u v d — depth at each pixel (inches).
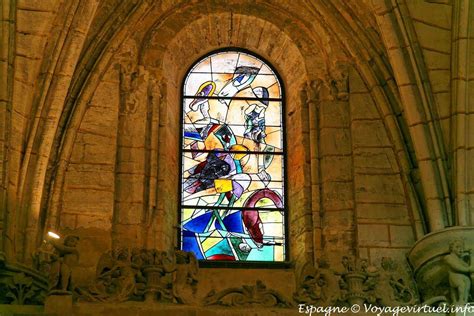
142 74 932.0
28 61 858.1
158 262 776.9
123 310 752.3
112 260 784.3
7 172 831.1
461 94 868.0
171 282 777.6
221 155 943.7
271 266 896.9
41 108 868.6
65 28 877.8
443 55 884.6
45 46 873.5
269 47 980.6
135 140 909.2
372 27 928.3
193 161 939.3
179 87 968.9
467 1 877.8
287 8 963.3
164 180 900.0
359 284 788.0
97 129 906.1
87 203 876.0
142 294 772.0
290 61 969.5
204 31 973.8
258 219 919.7
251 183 933.8
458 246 811.4
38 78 871.1
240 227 916.0
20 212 847.1
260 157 944.3
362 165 904.3
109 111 914.7
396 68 886.4
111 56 928.3
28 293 808.3
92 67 919.7
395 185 897.5
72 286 774.5
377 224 880.9
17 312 759.1
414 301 798.5
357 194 892.6
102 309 750.5
